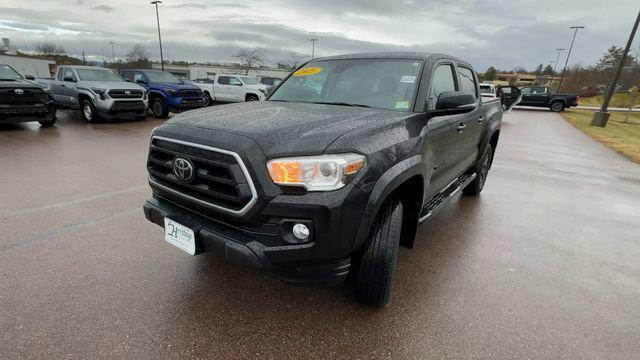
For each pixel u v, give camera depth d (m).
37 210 4.10
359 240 2.11
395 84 3.09
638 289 3.01
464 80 4.05
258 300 2.62
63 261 3.03
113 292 2.64
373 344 2.25
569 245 3.84
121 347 2.13
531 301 2.77
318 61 3.80
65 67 12.02
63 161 6.39
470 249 3.63
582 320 2.57
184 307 2.51
